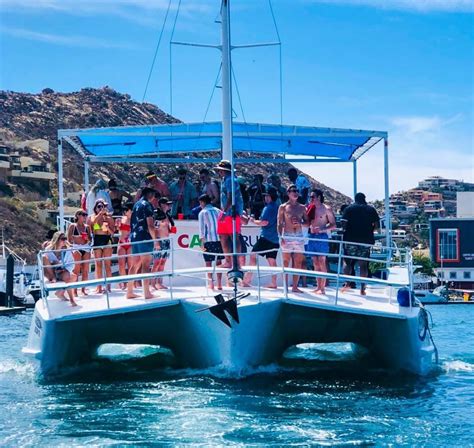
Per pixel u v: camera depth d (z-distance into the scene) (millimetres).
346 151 21078
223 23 16609
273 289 14703
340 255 13312
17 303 60562
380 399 12203
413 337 13391
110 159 21219
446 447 9570
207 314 12789
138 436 9969
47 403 11859
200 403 11703
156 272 14805
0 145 140500
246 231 16562
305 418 10898
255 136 18359
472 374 14719
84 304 14000
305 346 19641
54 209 134000
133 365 15375
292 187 14289
